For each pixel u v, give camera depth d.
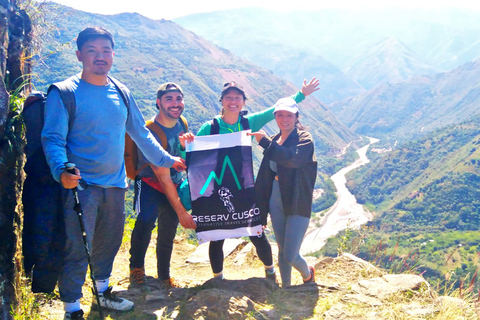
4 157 3.10
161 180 4.16
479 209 163.12
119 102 3.41
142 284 4.30
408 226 162.75
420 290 4.14
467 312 3.78
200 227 4.28
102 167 3.31
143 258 4.36
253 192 4.33
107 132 3.30
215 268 4.52
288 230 4.39
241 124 4.59
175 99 4.28
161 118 4.40
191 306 3.72
